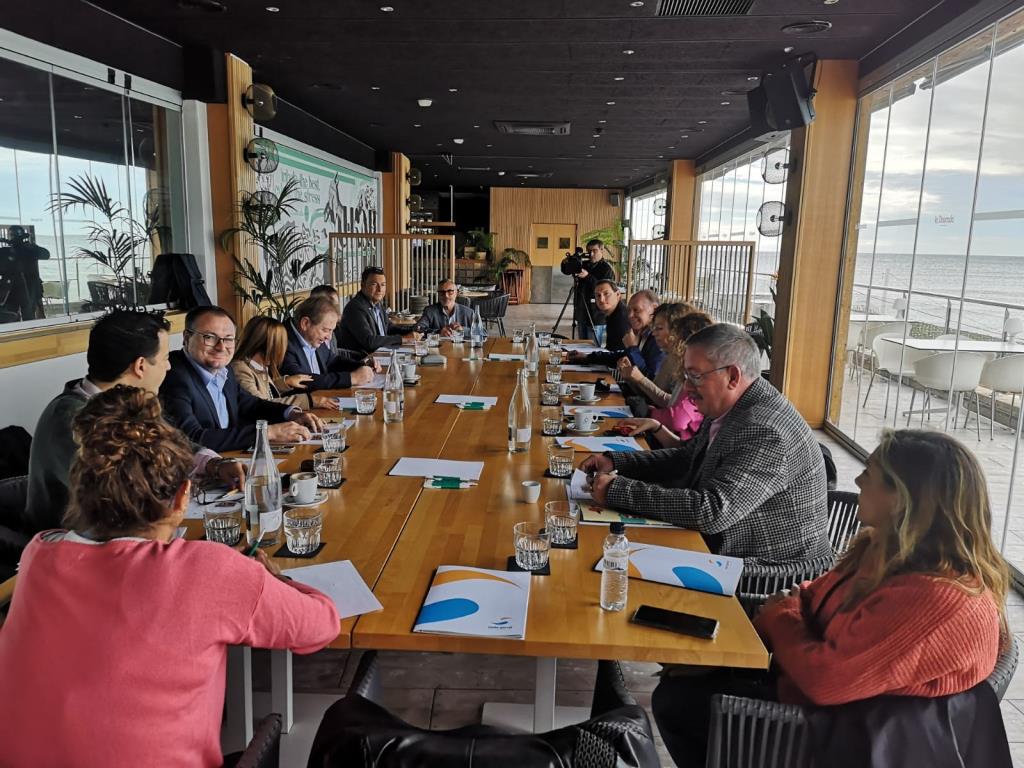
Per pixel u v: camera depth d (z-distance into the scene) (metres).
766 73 6.33
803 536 2.01
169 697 1.07
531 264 19.88
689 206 13.18
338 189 10.37
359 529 1.91
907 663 1.24
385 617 1.46
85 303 5.04
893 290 5.20
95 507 1.11
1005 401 4.32
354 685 1.43
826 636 1.40
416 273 13.58
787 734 1.32
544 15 4.91
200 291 5.95
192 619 1.09
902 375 5.12
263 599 1.16
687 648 1.37
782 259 6.18
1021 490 4.13
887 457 1.35
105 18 4.93
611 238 17.69
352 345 5.89
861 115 5.67
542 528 1.90
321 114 9.14
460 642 1.39
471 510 2.05
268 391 3.59
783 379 6.12
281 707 2.09
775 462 1.95
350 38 5.55
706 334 2.10
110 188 5.25
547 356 5.12
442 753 1.07
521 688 2.42
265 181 7.25
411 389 3.83
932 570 1.28
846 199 5.82
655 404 3.72
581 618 1.47
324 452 2.58
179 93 5.95
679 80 6.76
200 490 2.10
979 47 4.07
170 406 2.71
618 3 4.62
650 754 1.17
